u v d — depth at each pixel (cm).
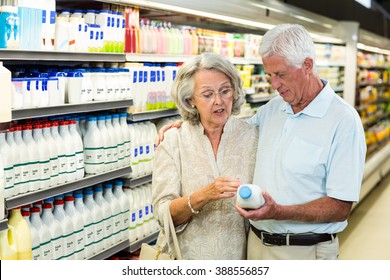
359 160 216
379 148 922
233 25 566
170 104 418
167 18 484
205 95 215
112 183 381
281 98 239
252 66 568
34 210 304
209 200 212
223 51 499
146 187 411
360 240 596
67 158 323
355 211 721
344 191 214
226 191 207
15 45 272
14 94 278
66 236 324
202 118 227
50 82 304
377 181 876
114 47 361
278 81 216
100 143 349
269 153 229
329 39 684
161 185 229
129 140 379
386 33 1302
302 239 223
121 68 367
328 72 720
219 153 229
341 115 216
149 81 395
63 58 309
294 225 223
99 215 354
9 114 253
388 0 1345
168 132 234
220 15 416
